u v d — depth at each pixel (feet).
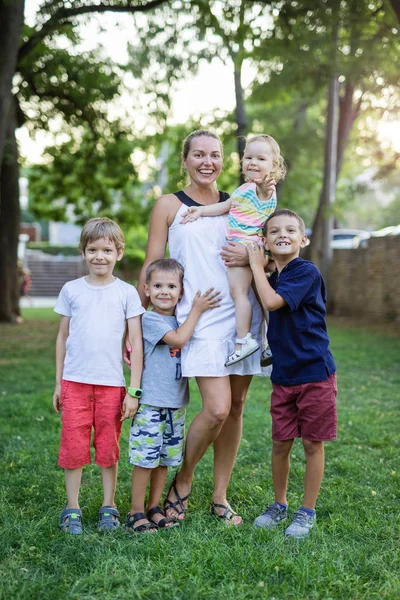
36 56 44.37
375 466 13.65
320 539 9.66
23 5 27.68
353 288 59.21
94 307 10.39
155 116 51.06
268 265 11.00
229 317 10.50
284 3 32.58
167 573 8.48
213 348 10.23
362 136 50.83
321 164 76.18
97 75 46.62
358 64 38.52
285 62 40.78
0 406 19.57
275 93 50.65
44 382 24.31
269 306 9.89
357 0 30.73
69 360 10.41
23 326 48.14
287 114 72.74
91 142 53.72
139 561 8.78
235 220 10.57
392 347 34.83
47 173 58.59
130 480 12.75
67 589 8.09
